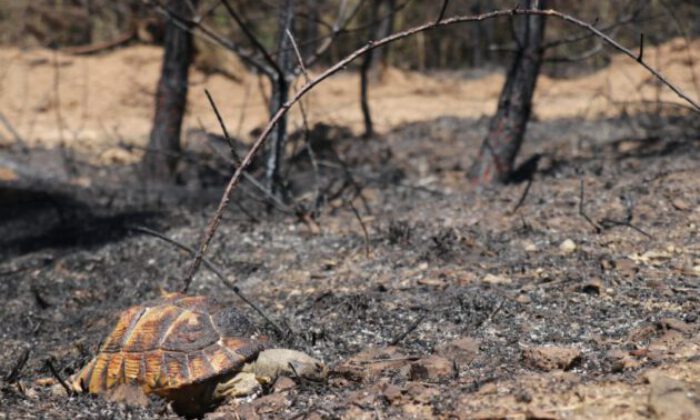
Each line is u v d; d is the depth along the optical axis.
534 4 6.62
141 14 29.94
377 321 7.43
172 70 16.09
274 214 11.96
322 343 7.07
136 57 28.38
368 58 19.89
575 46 29.53
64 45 31.30
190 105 25.80
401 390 5.46
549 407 5.04
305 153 16.77
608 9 28.33
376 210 12.04
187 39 16.05
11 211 14.28
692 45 27.47
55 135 22.25
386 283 8.52
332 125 20.33
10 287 9.96
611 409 4.93
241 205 12.66
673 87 6.25
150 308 6.19
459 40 33.91
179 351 5.83
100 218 13.16
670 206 10.13
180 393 5.74
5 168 16.28
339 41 29.47
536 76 12.98
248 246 10.54
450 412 5.15
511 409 5.07
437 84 29.33
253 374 5.84
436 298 7.85
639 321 6.79
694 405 4.81
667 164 12.41
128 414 5.64
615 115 20.92
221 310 6.14
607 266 8.26
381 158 17.22
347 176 13.80
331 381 6.00
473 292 7.86
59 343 8.09
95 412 5.66
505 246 9.40
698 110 6.21
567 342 6.48
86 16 31.39
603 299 7.42
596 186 11.57
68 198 14.95
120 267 10.25
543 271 8.38
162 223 12.30
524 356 5.97
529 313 7.25
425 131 20.77
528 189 11.11
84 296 9.37
